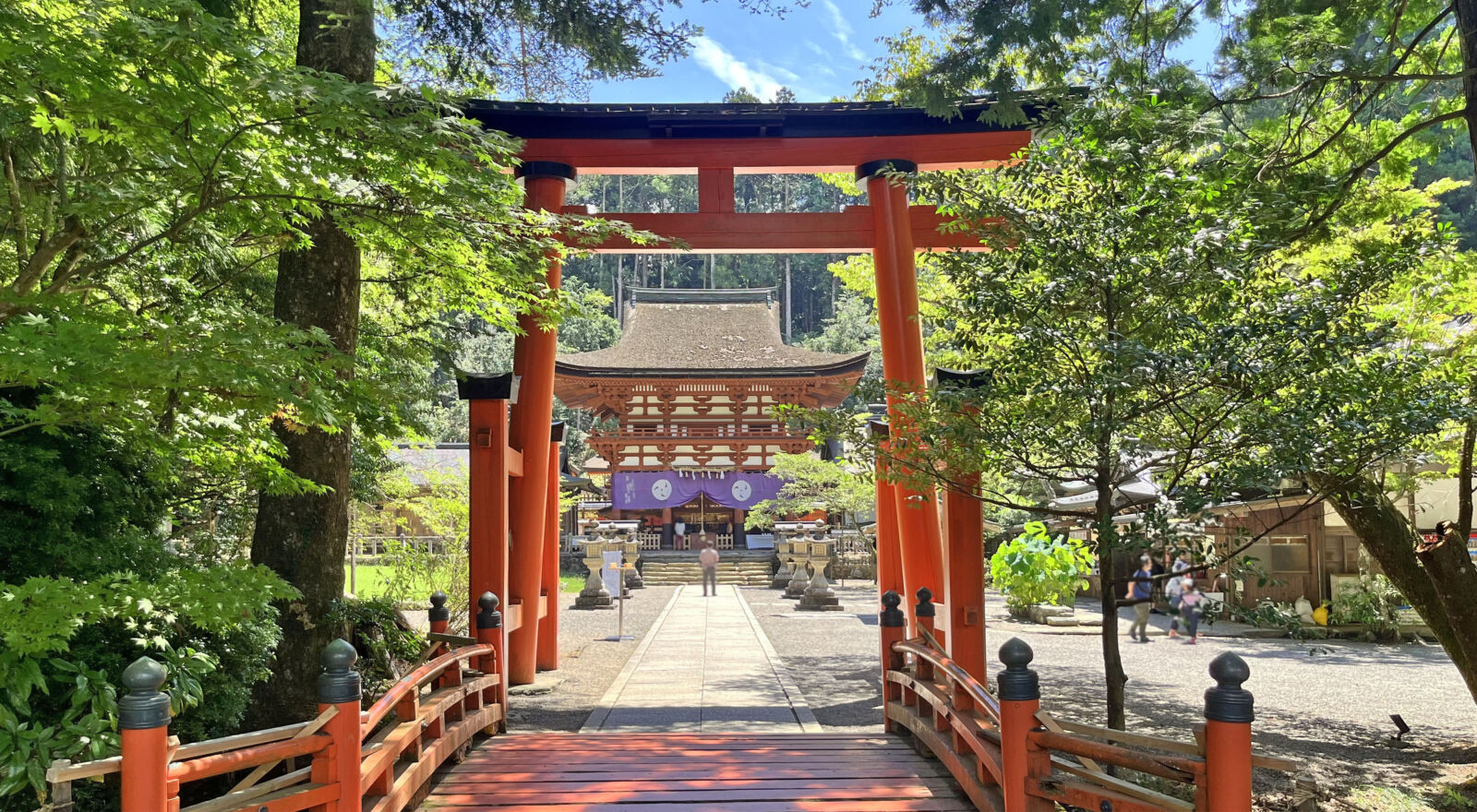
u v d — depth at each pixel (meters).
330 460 7.49
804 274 75.94
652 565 33.31
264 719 7.06
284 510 7.39
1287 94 7.62
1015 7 7.39
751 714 9.50
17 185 5.37
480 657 8.22
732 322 42.56
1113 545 5.75
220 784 6.29
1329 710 10.17
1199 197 6.21
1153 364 5.25
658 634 17.06
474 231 5.77
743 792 5.84
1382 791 6.74
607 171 11.25
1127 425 5.92
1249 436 5.63
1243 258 5.78
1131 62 8.22
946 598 8.76
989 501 6.61
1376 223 8.68
